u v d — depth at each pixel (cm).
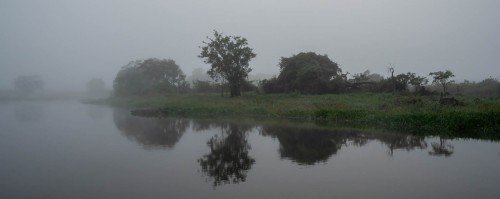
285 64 4872
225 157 1323
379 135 1805
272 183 977
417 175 1049
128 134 1948
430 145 1519
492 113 1859
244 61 4319
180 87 6375
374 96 3544
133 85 6512
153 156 1345
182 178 1033
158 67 6450
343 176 1044
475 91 4150
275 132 1962
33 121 2716
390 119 2152
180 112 3391
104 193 898
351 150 1434
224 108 3281
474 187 931
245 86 5222
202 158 1306
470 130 1858
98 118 2981
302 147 1511
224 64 4275
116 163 1227
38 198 866
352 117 2377
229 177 1041
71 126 2359
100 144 1617
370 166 1164
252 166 1177
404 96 3388
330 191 905
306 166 1172
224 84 5347
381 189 919
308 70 4309
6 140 1734
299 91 4309
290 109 2856
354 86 4394
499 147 1452
